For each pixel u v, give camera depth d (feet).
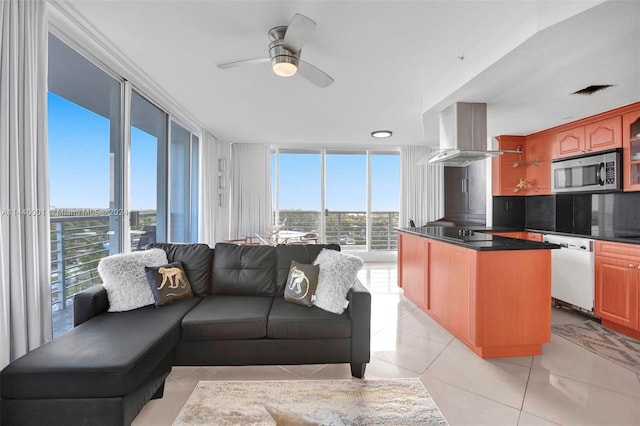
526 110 10.86
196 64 8.84
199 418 5.68
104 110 8.66
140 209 10.62
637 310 9.10
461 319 8.64
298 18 5.56
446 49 7.84
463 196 18.90
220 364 6.86
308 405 6.05
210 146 17.40
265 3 6.15
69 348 5.24
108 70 8.66
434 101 10.28
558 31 5.89
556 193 13.29
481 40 7.39
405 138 18.45
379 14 6.40
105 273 7.29
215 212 18.37
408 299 12.85
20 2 5.56
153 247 9.04
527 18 6.18
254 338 6.89
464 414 5.81
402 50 7.89
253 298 8.36
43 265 6.01
